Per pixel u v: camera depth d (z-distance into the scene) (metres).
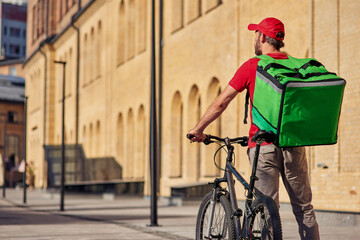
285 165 6.94
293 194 7.05
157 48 41.31
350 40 19.08
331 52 19.86
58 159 57.62
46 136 73.56
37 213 28.30
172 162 38.94
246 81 6.85
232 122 30.33
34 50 86.56
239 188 28.84
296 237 13.67
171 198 35.31
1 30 143.62
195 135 7.16
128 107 47.84
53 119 73.75
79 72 63.53
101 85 55.09
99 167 52.41
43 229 18.06
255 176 6.98
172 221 21.36
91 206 35.38
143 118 45.88
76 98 63.41
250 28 7.20
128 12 48.88
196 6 36.72
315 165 20.56
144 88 44.09
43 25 81.50
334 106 6.32
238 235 7.05
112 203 39.19
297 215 7.12
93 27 58.88
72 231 17.30
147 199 42.59
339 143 19.48
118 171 50.12
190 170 36.75
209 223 7.65
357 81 18.77
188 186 33.91
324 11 20.22
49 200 46.91
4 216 25.44
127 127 48.38
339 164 19.50
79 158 56.06
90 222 21.42
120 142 50.78
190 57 36.25
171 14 39.28
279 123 6.29
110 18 53.00
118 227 18.86
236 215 7.11
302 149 6.93
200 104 36.50
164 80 40.28
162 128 40.31
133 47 48.69
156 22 41.84
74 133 64.31
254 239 6.83
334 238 14.44
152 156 19.56
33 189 80.38
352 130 18.95
